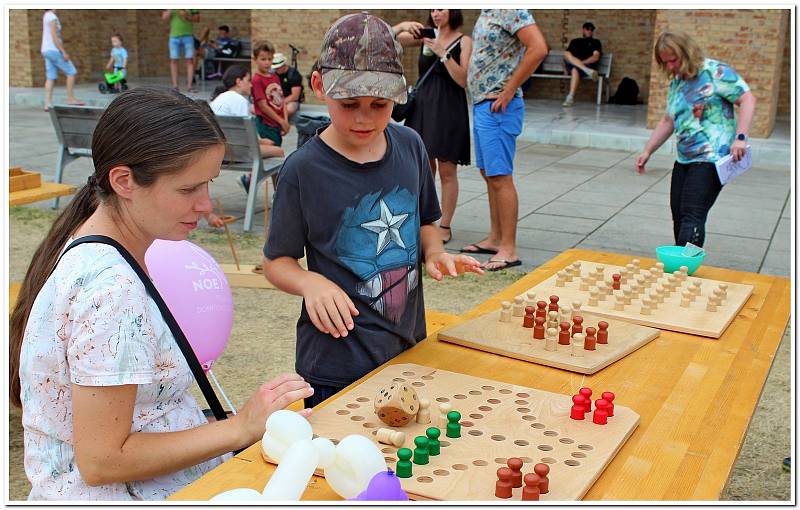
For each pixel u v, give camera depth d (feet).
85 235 5.65
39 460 5.71
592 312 8.55
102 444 5.35
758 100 37.63
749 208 26.27
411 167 7.68
